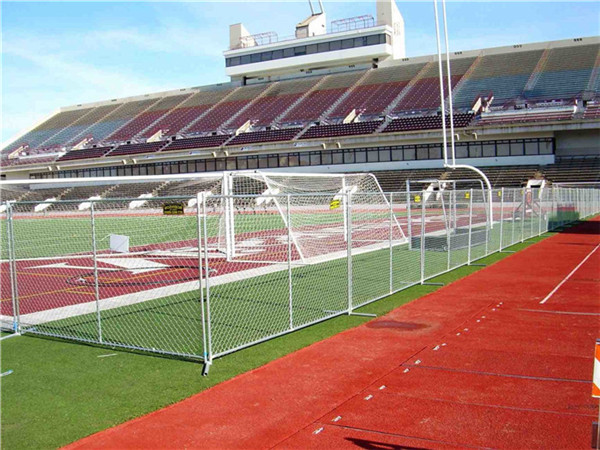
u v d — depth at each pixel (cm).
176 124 5828
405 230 2209
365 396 523
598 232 2233
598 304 894
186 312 891
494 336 720
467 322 798
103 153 5647
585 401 499
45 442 443
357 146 4759
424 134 4356
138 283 1181
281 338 732
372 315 848
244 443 433
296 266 1375
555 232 2286
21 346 725
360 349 674
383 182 4456
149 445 434
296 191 2116
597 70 4528
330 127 4838
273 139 4938
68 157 5788
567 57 4875
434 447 419
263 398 523
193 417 484
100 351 691
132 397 533
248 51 6172
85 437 451
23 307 981
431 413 480
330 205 1731
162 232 2141
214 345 700
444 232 1700
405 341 706
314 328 783
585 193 3241
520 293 1001
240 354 662
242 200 2138
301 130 4966
